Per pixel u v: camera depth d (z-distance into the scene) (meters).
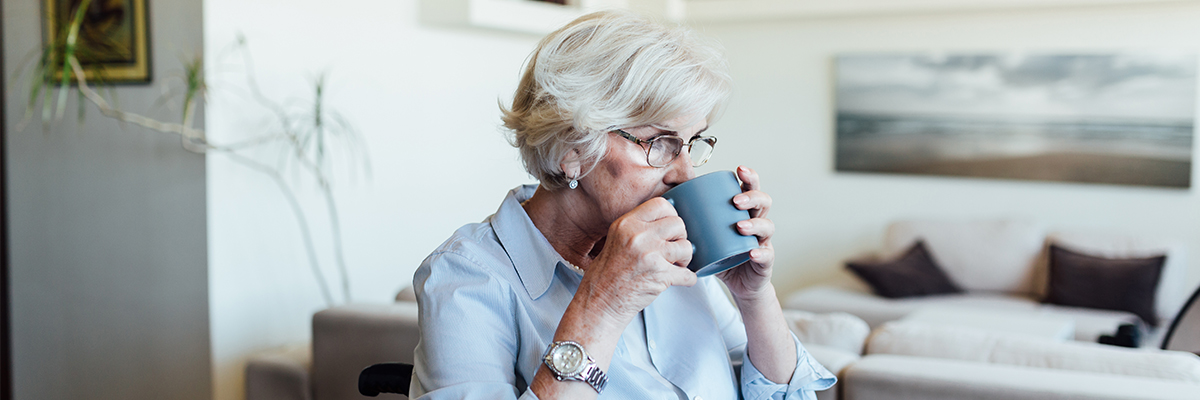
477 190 4.21
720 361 1.04
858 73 4.95
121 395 3.22
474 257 0.92
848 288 4.41
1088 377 1.41
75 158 3.20
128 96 3.07
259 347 3.19
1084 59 4.49
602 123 0.85
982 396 1.39
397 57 3.68
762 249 0.88
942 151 4.83
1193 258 4.38
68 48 2.70
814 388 1.11
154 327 3.12
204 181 2.94
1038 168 4.64
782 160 5.23
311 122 3.30
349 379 2.02
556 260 0.95
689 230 0.85
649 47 0.86
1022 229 4.46
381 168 3.66
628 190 0.89
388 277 3.76
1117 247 4.20
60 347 3.35
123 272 3.16
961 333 1.69
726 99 0.90
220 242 2.99
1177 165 4.37
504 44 4.26
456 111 4.02
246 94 3.03
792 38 5.11
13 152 3.31
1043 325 3.26
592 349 0.80
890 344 1.70
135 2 2.99
